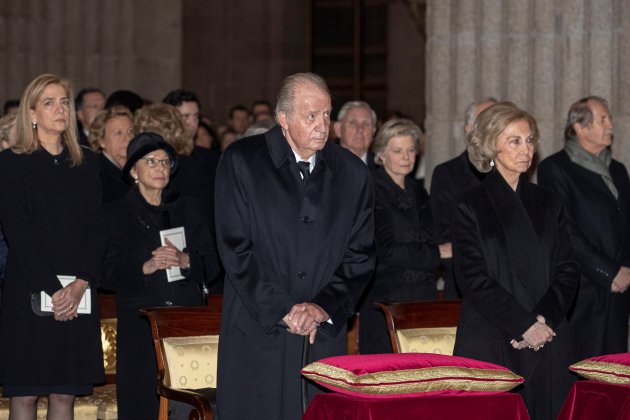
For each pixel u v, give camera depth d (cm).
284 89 684
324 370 612
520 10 1288
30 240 828
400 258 927
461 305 784
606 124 1031
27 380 830
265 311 677
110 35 2077
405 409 586
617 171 1060
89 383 848
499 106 752
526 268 738
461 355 737
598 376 650
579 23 1272
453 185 959
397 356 625
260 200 693
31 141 846
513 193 750
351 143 1090
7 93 2014
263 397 687
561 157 1050
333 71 2839
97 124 1057
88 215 864
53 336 837
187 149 1041
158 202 919
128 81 2080
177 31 2138
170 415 801
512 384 618
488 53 1302
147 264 886
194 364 824
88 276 846
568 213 1030
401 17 2784
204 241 933
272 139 703
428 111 1350
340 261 707
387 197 950
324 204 698
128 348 887
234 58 2770
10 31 2016
